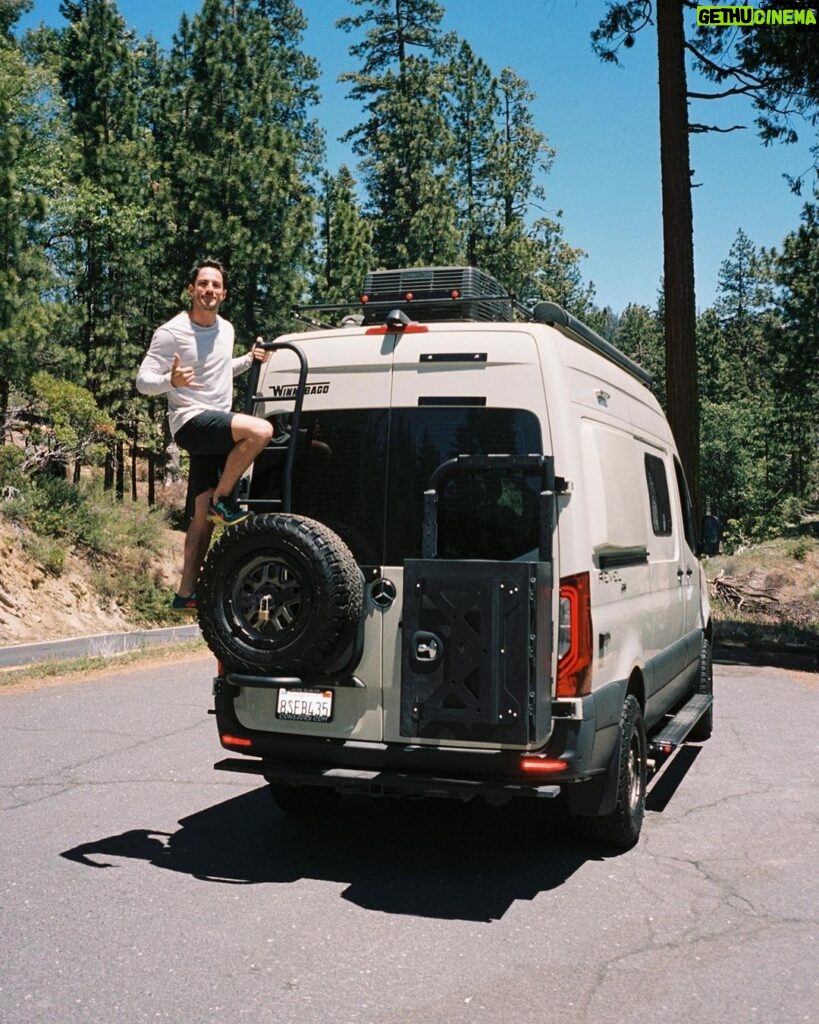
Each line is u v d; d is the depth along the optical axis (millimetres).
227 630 5176
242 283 39562
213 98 39688
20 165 33188
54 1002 3809
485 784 4957
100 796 6723
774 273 46000
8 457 29594
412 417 5438
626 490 6133
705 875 5305
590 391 5809
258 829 6109
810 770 7559
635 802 5855
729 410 77062
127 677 11898
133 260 38969
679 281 17031
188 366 5734
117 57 40406
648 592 6574
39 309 27016
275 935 4477
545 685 4875
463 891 5078
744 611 27812
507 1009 3771
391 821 6379
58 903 4828
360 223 49125
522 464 4992
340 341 5648
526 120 61094
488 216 57344
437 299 5949
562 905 4875
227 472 5512
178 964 4156
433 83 54781
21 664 17609
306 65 58344
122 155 39562
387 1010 3764
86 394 32062
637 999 3854
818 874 5301
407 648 4867
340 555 5074
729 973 4086
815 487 72250
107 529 30656
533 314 5668
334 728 5348
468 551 5215
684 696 8492
